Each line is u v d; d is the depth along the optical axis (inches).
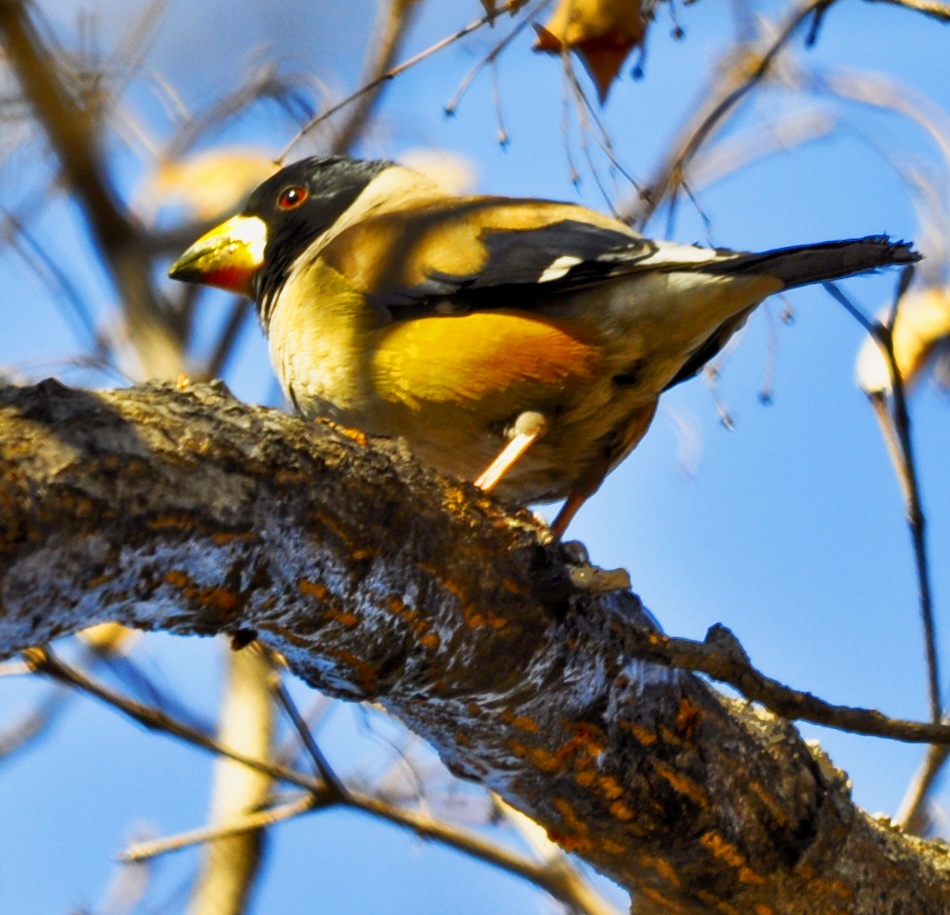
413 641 210.7
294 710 299.1
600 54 289.3
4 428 167.0
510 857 306.3
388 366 310.5
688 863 246.7
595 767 235.1
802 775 254.8
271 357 339.3
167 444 178.5
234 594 190.1
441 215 320.2
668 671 240.1
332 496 195.3
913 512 278.5
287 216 374.6
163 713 292.5
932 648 281.3
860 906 256.4
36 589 164.9
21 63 331.6
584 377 302.0
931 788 294.5
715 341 318.7
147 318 360.5
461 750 236.1
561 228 309.0
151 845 291.0
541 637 219.5
